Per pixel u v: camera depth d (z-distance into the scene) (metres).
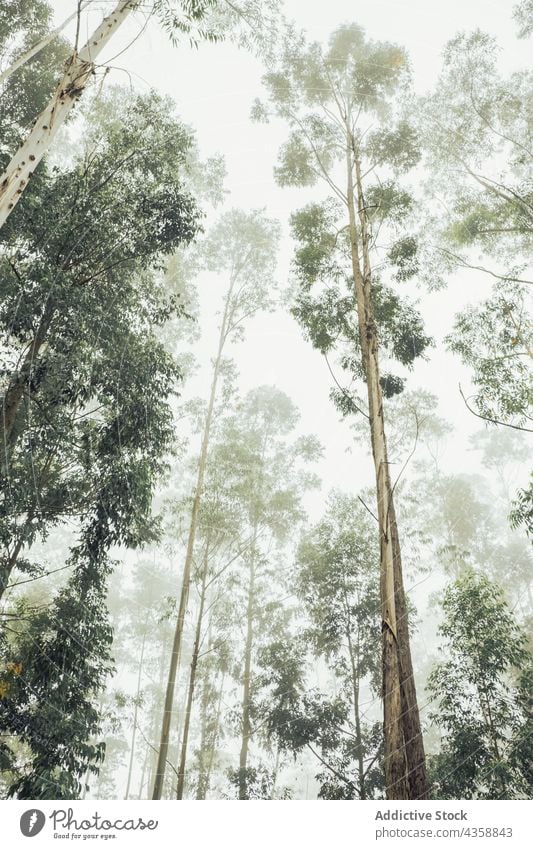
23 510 5.23
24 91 7.06
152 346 6.43
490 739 5.90
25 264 5.45
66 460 5.71
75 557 5.65
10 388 5.00
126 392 6.02
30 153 4.21
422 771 3.71
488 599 6.71
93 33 4.97
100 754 5.21
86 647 5.48
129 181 6.55
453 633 6.62
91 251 6.02
